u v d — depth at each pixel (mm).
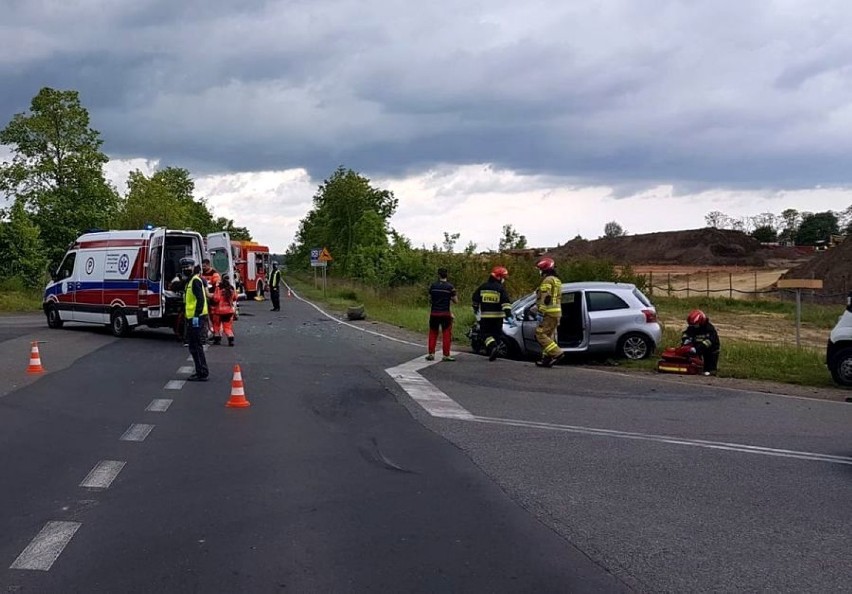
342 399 11383
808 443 8914
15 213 38750
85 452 7953
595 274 29672
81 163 43688
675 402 11578
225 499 6438
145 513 6039
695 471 7609
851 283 44781
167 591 4590
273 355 16672
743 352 16578
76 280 21719
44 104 43219
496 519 6047
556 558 5234
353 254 62250
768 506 6500
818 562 5246
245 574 4863
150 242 19828
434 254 40750
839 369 13625
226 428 9258
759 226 119750
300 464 7637
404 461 7840
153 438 8656
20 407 10312
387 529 5766
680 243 87750
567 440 8906
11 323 25438
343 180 69625
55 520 5840
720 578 4945
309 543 5438
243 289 40375
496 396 11891
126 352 16938
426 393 12031
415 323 25562
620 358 16000
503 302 16172
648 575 4973
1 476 7016
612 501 6574
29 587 4629
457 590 4664
